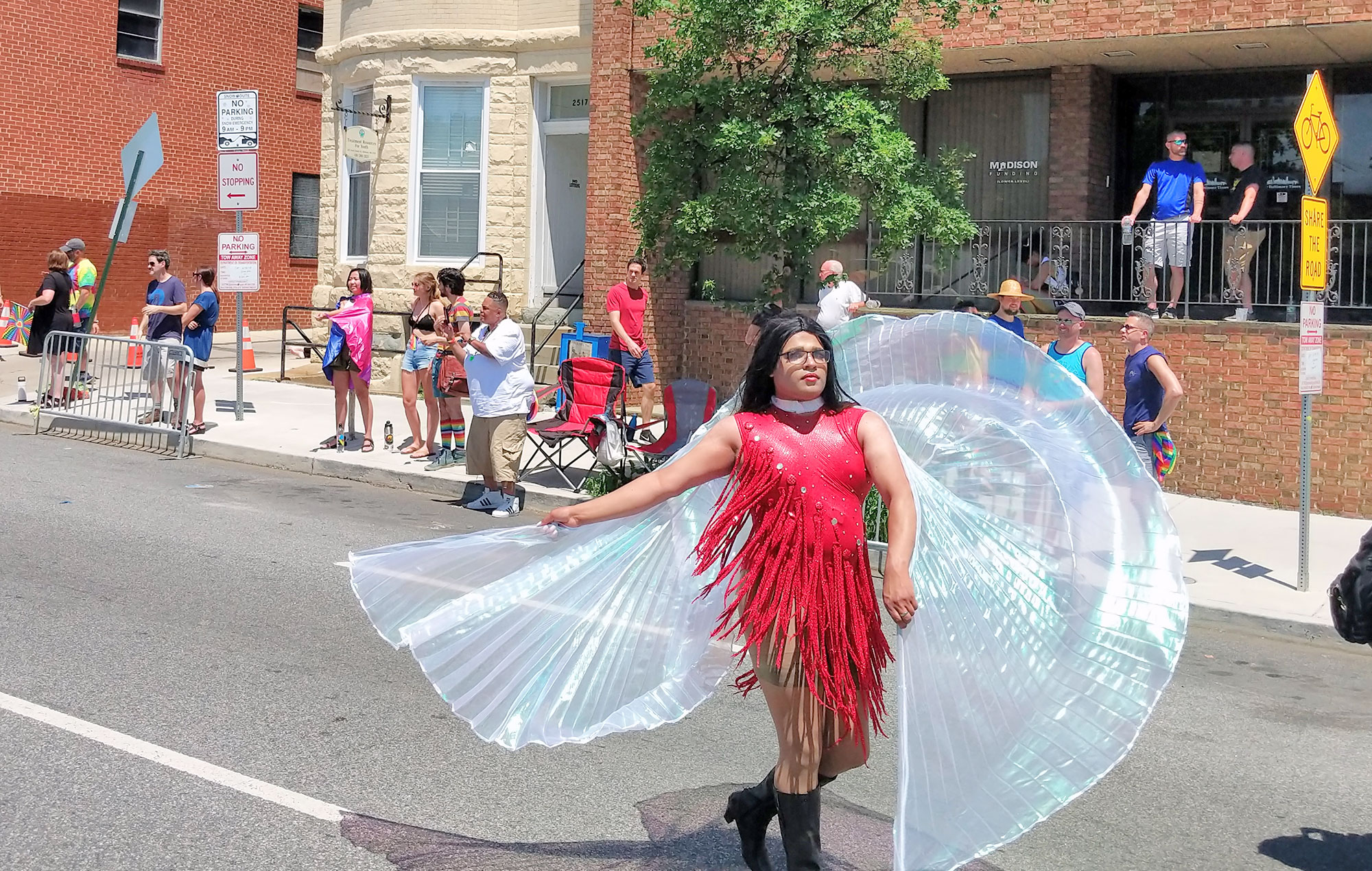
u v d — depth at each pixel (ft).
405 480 39.88
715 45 37.19
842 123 36.60
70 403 48.78
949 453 14.26
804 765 12.67
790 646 12.47
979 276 48.34
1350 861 15.30
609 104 52.60
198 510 34.37
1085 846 15.60
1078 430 13.78
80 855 14.07
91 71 82.33
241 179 47.57
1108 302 45.73
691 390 37.22
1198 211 42.19
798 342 12.66
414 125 60.70
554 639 14.33
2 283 79.46
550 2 58.75
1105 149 49.03
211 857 14.16
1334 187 46.19
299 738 17.99
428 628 14.51
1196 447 41.16
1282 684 23.53
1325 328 38.86
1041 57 46.62
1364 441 38.52
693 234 39.34
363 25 62.08
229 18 88.69
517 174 59.67
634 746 18.48
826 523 12.48
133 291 85.71
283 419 49.78
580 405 39.17
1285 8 40.50
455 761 17.44
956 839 11.95
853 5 37.29
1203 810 16.94
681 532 14.10
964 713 12.44
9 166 79.20
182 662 21.15
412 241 61.16
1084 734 12.55
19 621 22.98
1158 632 12.76
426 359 41.50
